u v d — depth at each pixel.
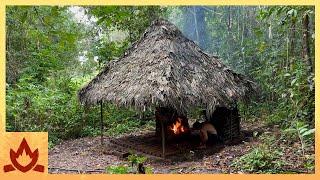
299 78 7.47
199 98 7.55
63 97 11.20
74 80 14.66
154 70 7.65
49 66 12.10
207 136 8.25
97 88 8.62
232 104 8.49
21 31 10.38
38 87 11.17
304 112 7.27
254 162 6.11
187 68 8.01
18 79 11.14
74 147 9.37
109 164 7.57
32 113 9.97
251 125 10.47
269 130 9.30
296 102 7.60
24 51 11.21
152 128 11.44
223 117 8.75
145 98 7.20
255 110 11.62
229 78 8.73
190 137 8.82
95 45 13.12
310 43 8.35
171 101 7.12
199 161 7.31
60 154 8.64
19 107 9.56
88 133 10.85
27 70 11.46
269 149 6.78
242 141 8.52
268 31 12.67
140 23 12.60
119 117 12.10
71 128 10.70
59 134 10.38
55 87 12.43
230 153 7.58
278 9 7.02
